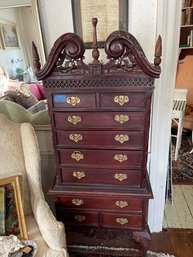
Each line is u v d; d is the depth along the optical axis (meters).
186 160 2.79
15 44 1.38
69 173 1.27
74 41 0.96
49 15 1.31
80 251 1.56
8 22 1.33
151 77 0.99
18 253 0.99
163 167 1.57
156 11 1.22
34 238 1.14
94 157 1.20
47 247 1.10
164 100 1.38
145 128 1.09
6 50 1.41
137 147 1.14
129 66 0.98
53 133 1.18
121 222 1.34
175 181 2.39
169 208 2.02
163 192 1.65
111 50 0.96
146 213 1.29
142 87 1.01
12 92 1.56
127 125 1.10
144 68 0.96
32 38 1.36
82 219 1.38
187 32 3.07
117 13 1.24
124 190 1.24
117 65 0.99
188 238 1.72
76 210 1.34
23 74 1.48
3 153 1.25
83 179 1.27
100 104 1.08
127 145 1.15
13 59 1.43
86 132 1.15
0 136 1.25
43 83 1.07
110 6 1.23
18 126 1.34
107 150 1.17
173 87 1.36
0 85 1.54
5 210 1.15
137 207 1.27
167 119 1.43
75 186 1.29
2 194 1.15
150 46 1.30
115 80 1.02
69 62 1.01
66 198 1.31
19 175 1.22
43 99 1.54
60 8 1.28
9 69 1.47
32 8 1.27
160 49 0.95
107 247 1.58
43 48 1.37
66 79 1.04
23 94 1.55
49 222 1.12
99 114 1.10
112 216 1.33
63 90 1.07
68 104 1.10
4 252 1.00
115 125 1.11
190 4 2.91
